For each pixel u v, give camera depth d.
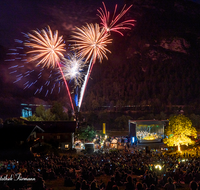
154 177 16.91
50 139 54.56
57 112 80.75
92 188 12.38
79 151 52.59
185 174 18.48
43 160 28.81
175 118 46.75
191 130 46.03
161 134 62.97
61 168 21.72
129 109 185.75
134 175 21.81
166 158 32.56
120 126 102.00
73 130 55.75
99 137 67.44
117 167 23.61
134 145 58.12
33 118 69.94
